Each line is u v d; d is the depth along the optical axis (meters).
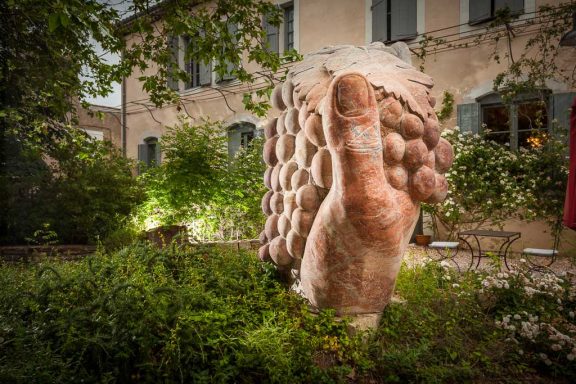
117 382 2.37
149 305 2.74
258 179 7.99
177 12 5.10
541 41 8.07
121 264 3.74
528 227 8.03
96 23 4.66
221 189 7.38
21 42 6.88
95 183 8.56
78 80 6.59
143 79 5.93
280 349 2.63
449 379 2.75
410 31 9.77
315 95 3.02
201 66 13.81
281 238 3.51
